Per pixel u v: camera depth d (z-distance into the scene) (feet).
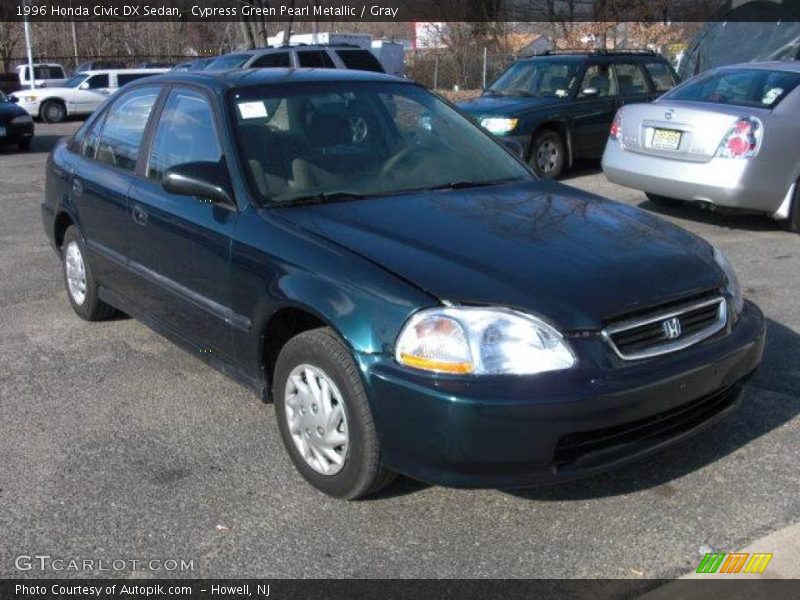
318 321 11.68
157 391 14.98
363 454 10.48
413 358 9.84
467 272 10.34
